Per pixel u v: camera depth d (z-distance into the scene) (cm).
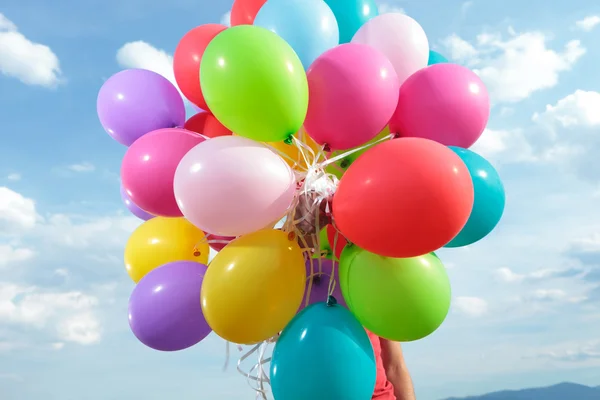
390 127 121
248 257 103
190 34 141
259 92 100
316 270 125
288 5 125
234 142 104
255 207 101
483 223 113
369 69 107
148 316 120
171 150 120
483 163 116
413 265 106
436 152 94
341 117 107
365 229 94
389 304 104
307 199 112
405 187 90
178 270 125
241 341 104
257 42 102
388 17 133
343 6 144
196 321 121
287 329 108
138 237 142
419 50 130
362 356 104
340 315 107
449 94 115
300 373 101
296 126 106
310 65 116
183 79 138
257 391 118
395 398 145
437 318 107
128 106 135
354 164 99
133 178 120
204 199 100
